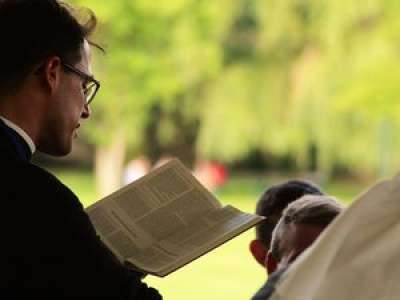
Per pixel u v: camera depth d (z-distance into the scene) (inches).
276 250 167.8
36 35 166.6
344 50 1920.5
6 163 158.6
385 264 119.0
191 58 2130.9
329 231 122.9
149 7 2171.5
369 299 118.0
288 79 2021.4
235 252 1422.2
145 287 158.6
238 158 2299.5
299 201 170.9
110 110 2230.6
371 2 1894.7
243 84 2071.9
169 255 172.7
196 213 181.3
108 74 2186.3
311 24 1956.2
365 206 122.3
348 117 2001.7
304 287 121.7
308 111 1987.0
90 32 181.6
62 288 155.0
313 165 2297.0
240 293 1042.7
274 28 1974.7
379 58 1924.2
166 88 2185.0
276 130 2038.6
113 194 185.0
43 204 157.0
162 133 2274.9
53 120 168.2
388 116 1962.4
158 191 185.0
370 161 2030.0
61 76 168.4
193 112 2161.7
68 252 155.6
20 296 155.3
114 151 2285.9
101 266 156.1
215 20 2150.6
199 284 1103.0
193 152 2359.7
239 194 2491.4
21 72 165.9
